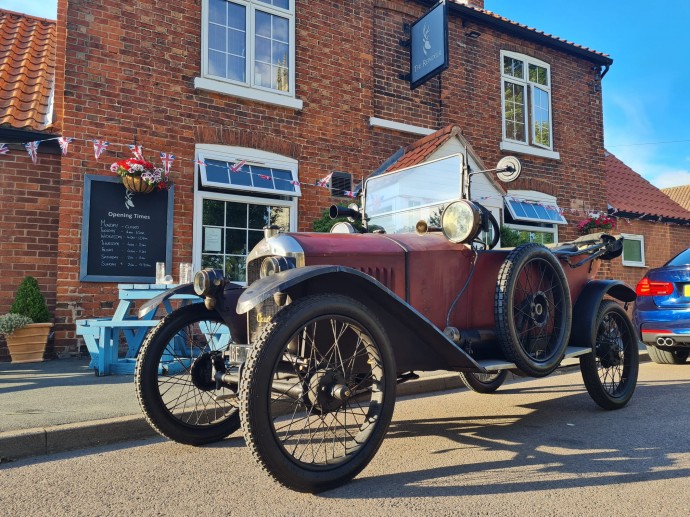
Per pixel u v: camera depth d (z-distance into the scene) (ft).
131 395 13.89
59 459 10.02
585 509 7.45
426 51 29.12
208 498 7.98
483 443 10.80
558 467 9.24
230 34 25.49
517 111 34.73
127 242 22.12
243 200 24.89
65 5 22.04
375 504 7.67
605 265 37.68
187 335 14.96
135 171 21.57
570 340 13.41
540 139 35.53
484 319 11.71
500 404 14.66
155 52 23.40
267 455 7.58
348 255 9.91
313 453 8.82
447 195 12.21
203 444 10.96
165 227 22.93
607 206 38.01
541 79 36.01
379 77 29.55
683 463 9.38
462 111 32.09
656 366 21.52
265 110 25.82
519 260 11.30
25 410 12.12
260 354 7.73
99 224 21.63
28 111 22.12
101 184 21.77
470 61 32.76
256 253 10.07
